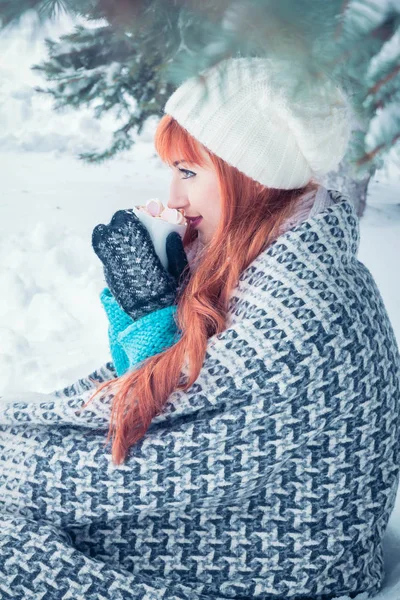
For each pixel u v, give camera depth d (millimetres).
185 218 1584
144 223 1548
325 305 1361
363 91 1037
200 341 1362
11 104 7824
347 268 1464
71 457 1407
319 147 1396
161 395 1365
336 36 843
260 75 1313
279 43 808
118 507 1379
